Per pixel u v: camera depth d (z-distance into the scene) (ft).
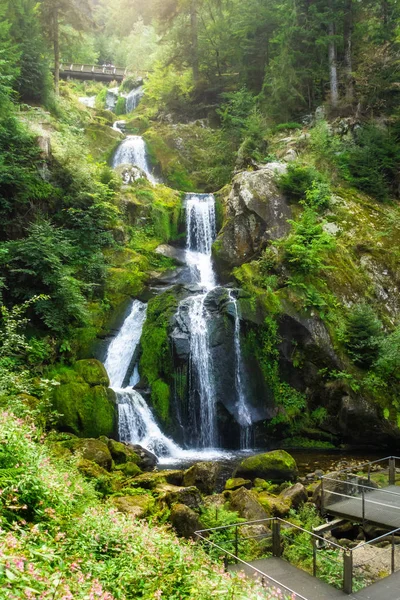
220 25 111.96
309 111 95.40
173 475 37.50
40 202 65.67
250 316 59.88
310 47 95.66
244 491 31.71
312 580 20.36
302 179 72.90
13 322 39.45
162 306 62.18
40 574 11.36
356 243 69.82
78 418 47.21
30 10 95.30
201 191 98.99
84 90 147.54
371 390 55.67
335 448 56.13
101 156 97.91
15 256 55.16
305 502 33.96
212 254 74.23
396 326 63.67
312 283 63.52
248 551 23.48
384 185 79.20
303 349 59.41
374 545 27.37
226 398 57.06
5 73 78.23
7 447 19.56
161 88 120.88
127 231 75.00
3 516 15.24
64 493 19.54
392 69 89.56
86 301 58.70
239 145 95.71
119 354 59.00
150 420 54.80
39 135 67.87
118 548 16.66
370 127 84.33
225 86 114.11
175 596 14.60
